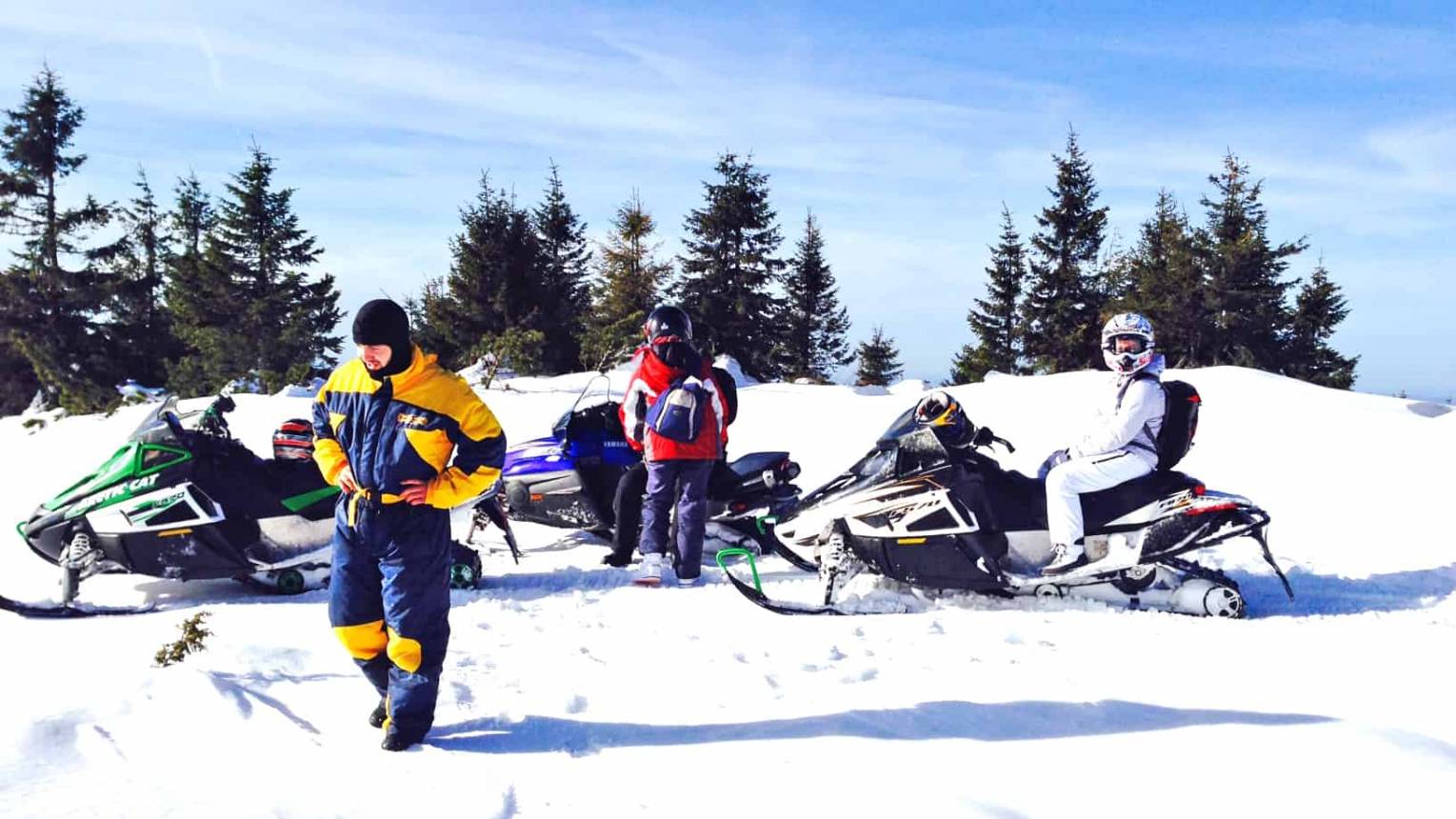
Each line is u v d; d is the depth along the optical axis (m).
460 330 35.16
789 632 5.08
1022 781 3.18
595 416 7.64
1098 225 40.12
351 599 3.54
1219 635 4.95
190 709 3.66
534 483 7.60
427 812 2.95
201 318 39.81
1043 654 4.61
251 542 5.95
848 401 12.62
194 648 4.48
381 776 3.20
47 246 37.75
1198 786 3.14
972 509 5.67
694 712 3.83
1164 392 5.54
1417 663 4.40
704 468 6.40
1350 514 7.62
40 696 3.97
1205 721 3.68
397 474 3.41
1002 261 42.47
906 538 5.66
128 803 2.97
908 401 12.34
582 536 7.98
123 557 5.69
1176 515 5.49
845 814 2.95
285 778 3.17
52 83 38.09
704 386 6.45
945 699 3.95
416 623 3.46
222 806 2.96
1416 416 10.18
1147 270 38.50
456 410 3.45
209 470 5.85
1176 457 5.61
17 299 36.88
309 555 6.09
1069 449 5.65
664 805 3.02
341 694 3.98
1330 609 5.67
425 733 3.53
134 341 39.03
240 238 41.19
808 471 9.62
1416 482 8.23
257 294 40.56
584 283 38.72
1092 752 3.40
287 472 6.09
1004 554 5.77
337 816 2.92
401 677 3.47
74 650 4.65
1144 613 5.48
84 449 11.73
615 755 3.40
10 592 6.21
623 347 26.73
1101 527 5.57
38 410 29.44
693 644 4.82
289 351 36.56
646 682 4.20
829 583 5.74
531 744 3.51
